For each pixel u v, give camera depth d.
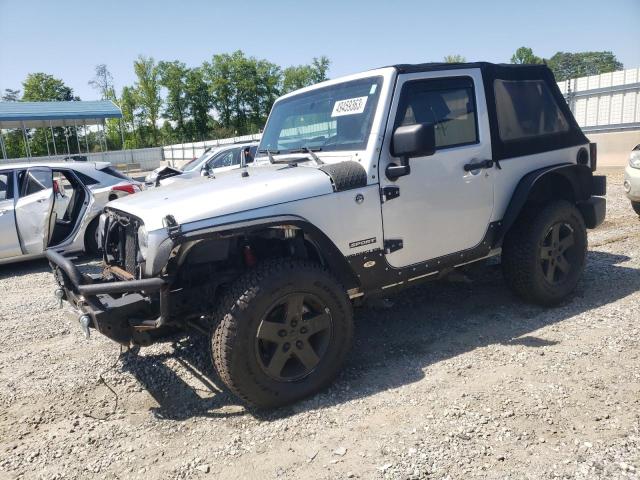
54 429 3.25
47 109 25.30
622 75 17.34
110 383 3.83
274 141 4.63
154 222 3.09
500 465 2.57
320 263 3.62
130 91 71.19
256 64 76.19
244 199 3.19
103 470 2.80
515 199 4.29
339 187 3.46
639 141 16.11
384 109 3.65
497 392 3.25
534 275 4.40
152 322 3.12
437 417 3.03
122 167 37.78
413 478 2.53
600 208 4.95
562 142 4.75
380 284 3.78
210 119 77.25
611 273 5.42
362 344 4.19
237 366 3.07
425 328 4.42
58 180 8.40
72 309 3.46
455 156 3.99
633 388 3.19
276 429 3.06
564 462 2.56
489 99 4.24
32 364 4.23
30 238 7.61
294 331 3.26
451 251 4.08
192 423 3.23
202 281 3.35
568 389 3.23
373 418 3.08
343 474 2.60
